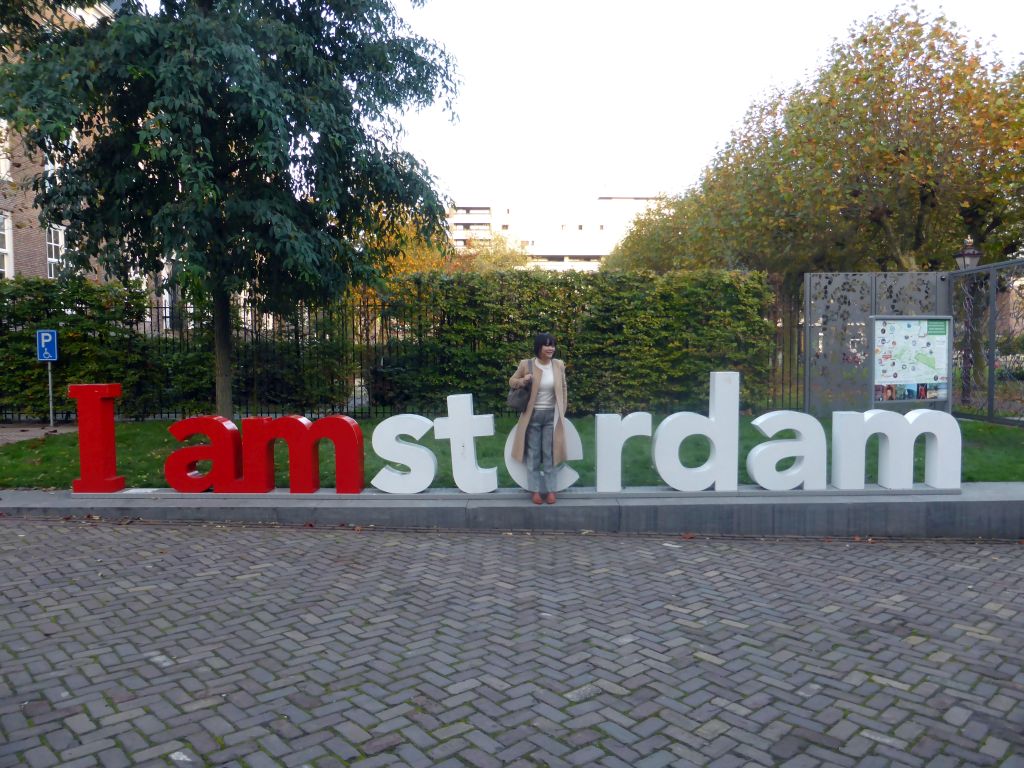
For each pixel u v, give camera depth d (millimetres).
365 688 3812
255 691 3764
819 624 4770
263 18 9195
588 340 12648
